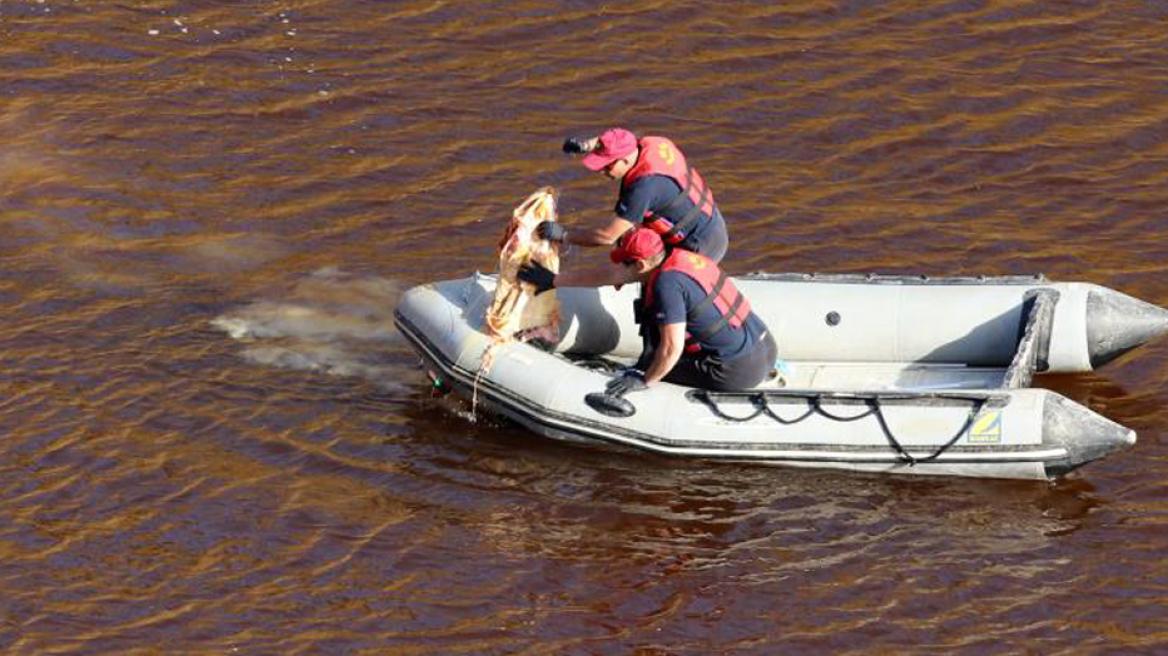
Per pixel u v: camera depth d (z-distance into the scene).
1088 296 41.72
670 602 35.12
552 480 39.16
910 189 51.41
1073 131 53.78
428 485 39.06
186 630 34.28
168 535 37.19
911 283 42.41
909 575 35.81
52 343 44.41
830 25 59.25
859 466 38.50
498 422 41.28
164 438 40.66
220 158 52.91
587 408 39.44
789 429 38.50
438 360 41.41
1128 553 36.41
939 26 59.19
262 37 58.62
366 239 49.44
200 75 56.56
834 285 42.53
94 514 37.81
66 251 48.53
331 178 52.00
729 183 51.47
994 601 35.03
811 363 42.28
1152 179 51.59
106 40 58.19
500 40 58.50
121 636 34.09
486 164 52.59
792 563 36.25
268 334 45.19
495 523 37.75
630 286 42.66
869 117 54.50
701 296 38.25
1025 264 47.78
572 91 55.81
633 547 36.88
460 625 34.50
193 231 49.66
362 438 40.81
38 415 41.28
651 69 56.91
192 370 43.44
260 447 40.41
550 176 52.00
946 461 38.03
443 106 55.19
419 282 47.56
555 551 36.78
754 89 55.84
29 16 59.38
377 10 60.22
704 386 39.38
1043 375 42.69
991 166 52.31
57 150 53.00
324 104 55.28
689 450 38.78
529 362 40.38
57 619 34.56
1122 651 33.53
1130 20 59.56
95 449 40.06
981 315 41.56
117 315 45.75
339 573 36.03
